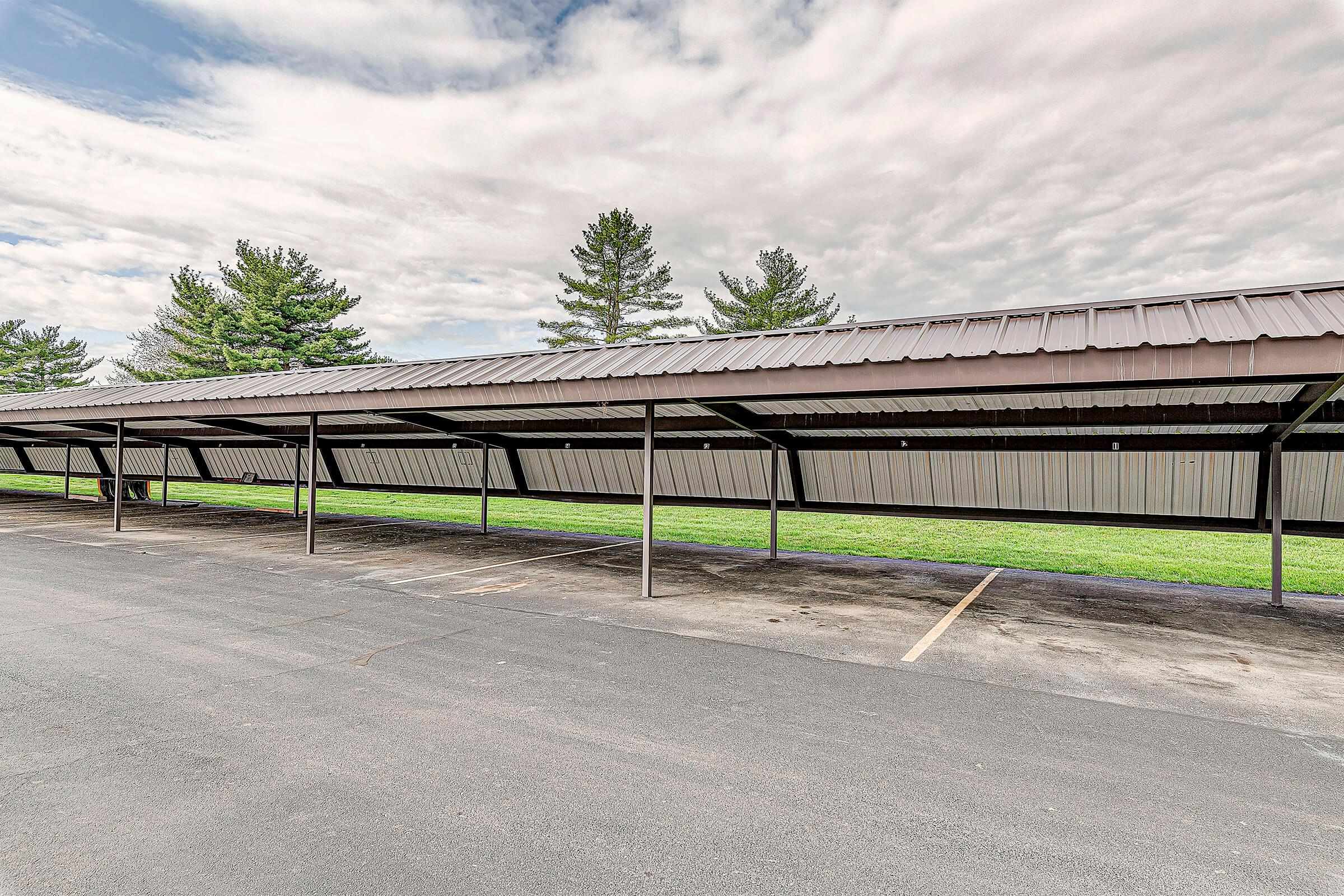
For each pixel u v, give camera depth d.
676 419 9.48
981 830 3.07
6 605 7.48
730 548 13.17
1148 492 9.36
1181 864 2.82
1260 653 6.19
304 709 4.46
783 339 7.33
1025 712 4.61
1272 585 8.38
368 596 8.12
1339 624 7.39
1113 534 16.62
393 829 3.02
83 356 46.09
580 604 7.85
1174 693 5.04
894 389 5.59
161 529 14.88
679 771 3.64
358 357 35.62
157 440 16.73
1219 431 8.31
